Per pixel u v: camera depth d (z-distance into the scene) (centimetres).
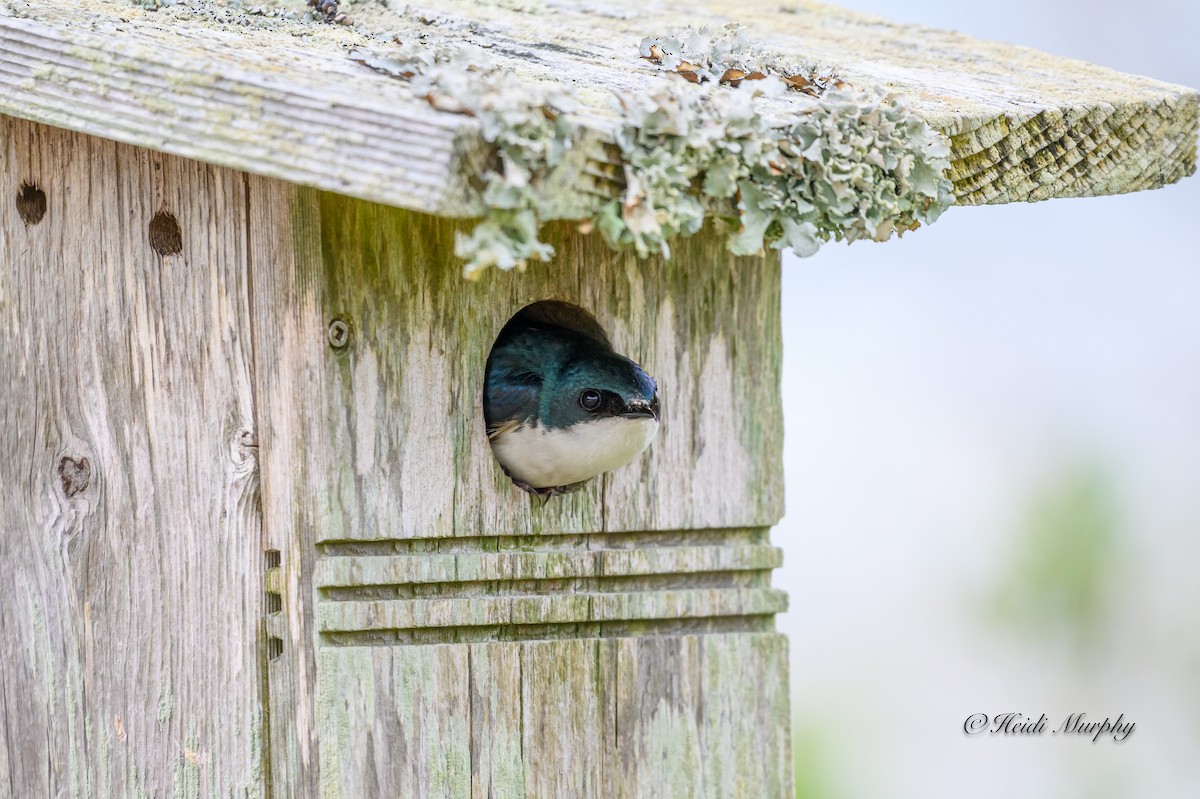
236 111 451
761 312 618
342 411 551
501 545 582
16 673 571
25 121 566
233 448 558
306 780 557
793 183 477
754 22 727
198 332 557
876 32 734
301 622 554
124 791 568
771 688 622
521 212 411
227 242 553
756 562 620
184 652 564
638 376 584
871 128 495
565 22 671
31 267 568
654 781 602
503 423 590
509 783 579
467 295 565
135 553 566
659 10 729
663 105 442
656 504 604
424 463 563
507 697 579
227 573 560
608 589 600
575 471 591
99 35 489
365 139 421
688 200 453
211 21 553
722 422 614
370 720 559
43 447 569
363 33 579
